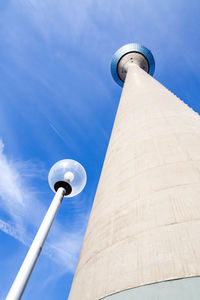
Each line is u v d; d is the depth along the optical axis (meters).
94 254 3.75
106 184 5.48
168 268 2.71
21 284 3.38
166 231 3.19
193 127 5.88
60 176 5.46
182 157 4.57
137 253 3.11
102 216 4.47
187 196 3.62
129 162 5.27
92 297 3.04
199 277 2.49
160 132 5.78
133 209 3.90
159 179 4.21
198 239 2.91
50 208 4.82
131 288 2.71
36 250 3.92
